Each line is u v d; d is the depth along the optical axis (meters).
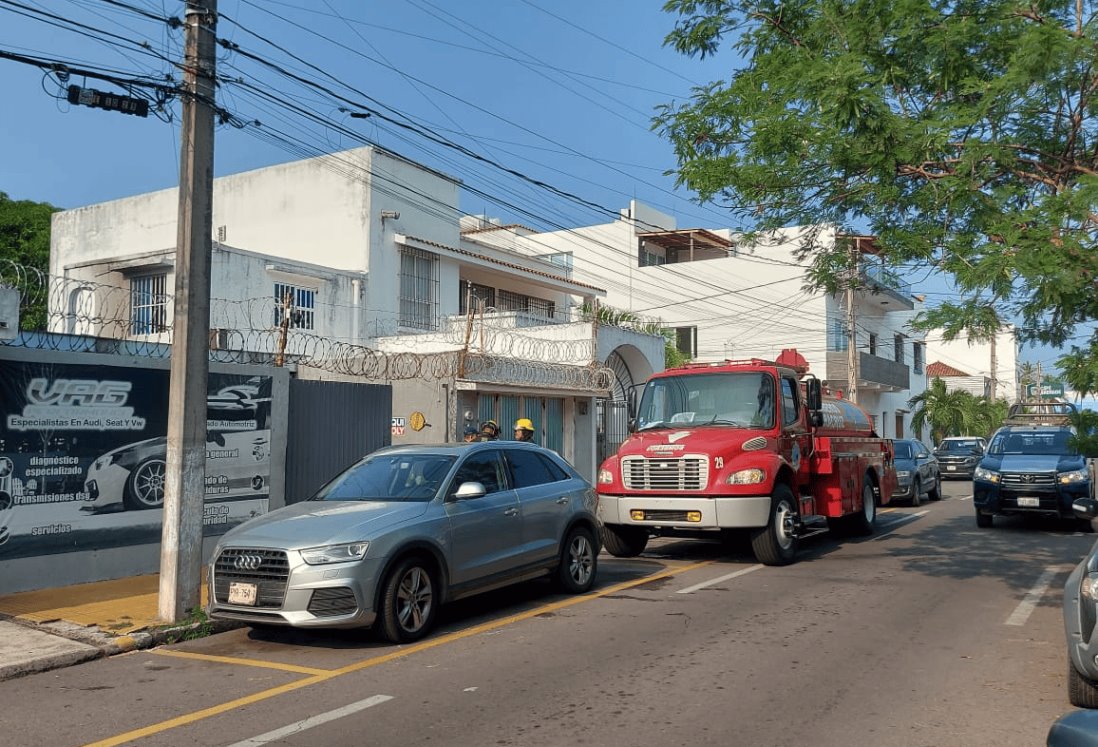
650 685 6.52
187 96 8.85
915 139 8.00
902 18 8.20
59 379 10.17
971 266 7.46
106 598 9.56
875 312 43.59
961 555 13.36
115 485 10.68
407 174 25.06
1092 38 7.14
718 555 13.60
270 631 8.58
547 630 8.38
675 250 43.59
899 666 7.05
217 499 11.73
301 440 12.98
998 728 5.61
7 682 6.96
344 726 5.70
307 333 21.11
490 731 5.56
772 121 8.52
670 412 13.45
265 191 25.48
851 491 14.93
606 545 13.11
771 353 38.06
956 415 43.84
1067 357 7.89
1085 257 6.95
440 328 25.45
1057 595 10.10
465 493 8.50
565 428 20.59
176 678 6.99
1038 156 8.30
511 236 37.38
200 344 8.90
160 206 26.98
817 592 10.28
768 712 5.90
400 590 7.91
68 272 19.91
